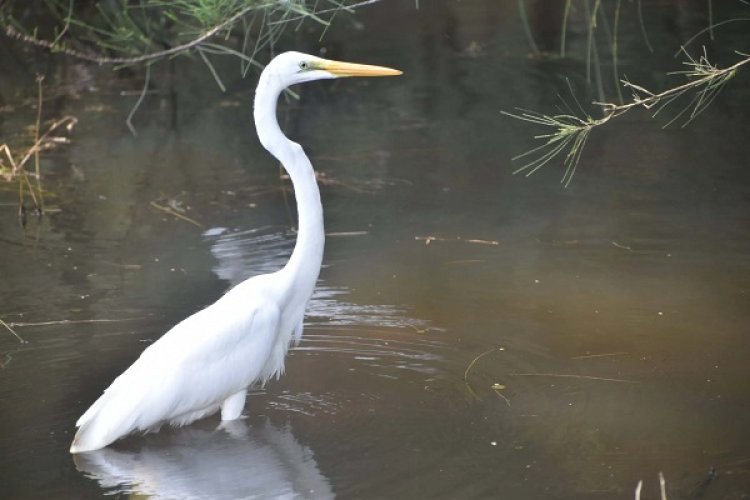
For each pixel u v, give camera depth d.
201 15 11.38
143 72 23.59
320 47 24.62
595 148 17.75
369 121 19.75
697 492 7.83
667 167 16.59
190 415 9.27
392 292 12.12
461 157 17.50
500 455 8.52
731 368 9.99
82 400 9.62
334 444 8.80
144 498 8.02
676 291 11.88
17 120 19.98
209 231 14.49
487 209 15.08
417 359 10.37
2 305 11.89
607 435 8.79
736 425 8.90
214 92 22.25
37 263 13.27
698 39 23.83
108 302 11.96
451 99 20.88
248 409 9.52
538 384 9.78
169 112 20.77
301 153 9.73
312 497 7.96
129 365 10.32
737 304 11.48
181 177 16.86
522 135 18.53
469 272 12.70
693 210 14.66
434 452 8.60
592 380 9.84
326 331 11.07
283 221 14.91
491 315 11.41
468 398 9.54
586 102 19.98
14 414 9.37
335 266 13.04
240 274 12.84
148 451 8.82
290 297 9.88
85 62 24.05
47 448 8.80
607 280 12.30
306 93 21.94
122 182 16.59
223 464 8.55
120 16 19.91
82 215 15.15
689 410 9.19
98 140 18.92
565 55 23.44
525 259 13.09
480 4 28.94
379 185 16.25
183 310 11.72
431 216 14.84
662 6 27.20
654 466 8.26
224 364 9.11
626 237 13.73
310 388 9.86
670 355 10.31
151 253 13.65
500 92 21.14
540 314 11.39
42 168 17.30
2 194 16.00
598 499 7.80
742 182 15.74
